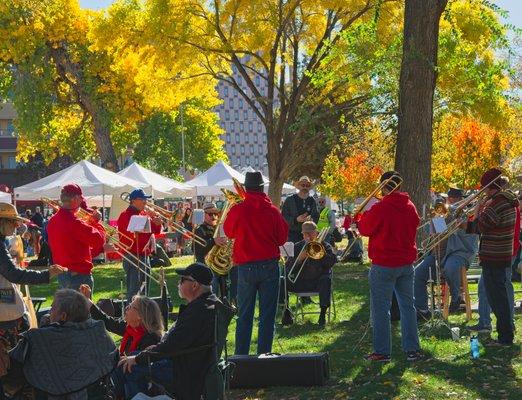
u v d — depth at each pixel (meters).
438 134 31.48
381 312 8.55
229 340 10.45
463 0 21.36
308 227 11.79
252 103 26.25
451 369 8.20
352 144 40.41
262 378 7.84
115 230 10.52
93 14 35.19
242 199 9.01
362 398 7.29
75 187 9.18
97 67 35.91
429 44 13.80
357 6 24.17
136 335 6.80
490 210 8.98
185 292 6.30
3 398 5.54
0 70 37.88
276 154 26.23
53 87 37.66
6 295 7.03
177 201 42.62
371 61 19.84
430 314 11.02
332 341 10.20
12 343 7.03
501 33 18.14
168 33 24.30
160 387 6.14
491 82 20.38
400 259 8.48
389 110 24.23
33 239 27.39
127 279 11.65
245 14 24.95
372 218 8.42
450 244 11.05
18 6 34.28
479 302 10.12
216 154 68.25
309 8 25.70
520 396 7.18
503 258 9.04
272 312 8.63
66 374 5.48
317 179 49.91
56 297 5.65
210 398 6.14
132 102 36.66
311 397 7.43
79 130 42.22
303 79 25.72
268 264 8.57
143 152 61.22
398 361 8.65
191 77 26.38
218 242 9.54
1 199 28.14
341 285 16.69
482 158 30.55
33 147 43.19
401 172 13.91
